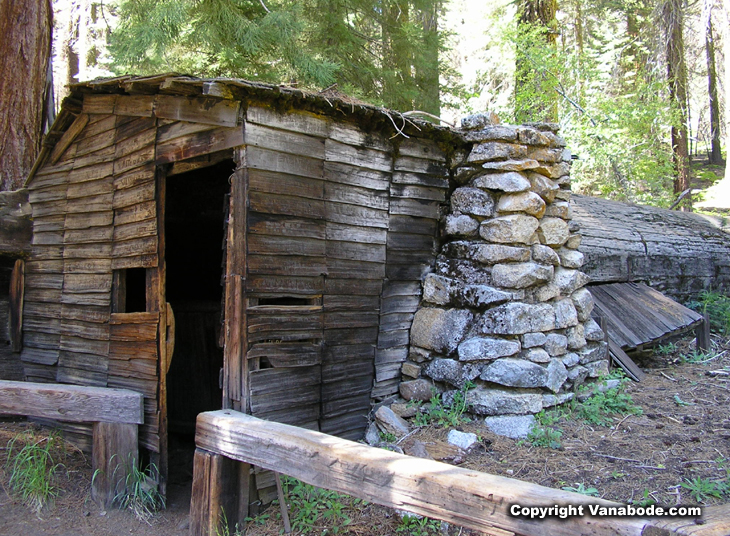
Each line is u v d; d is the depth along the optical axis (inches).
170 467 210.7
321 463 118.0
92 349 199.9
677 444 167.2
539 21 437.7
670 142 626.2
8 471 179.9
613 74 629.0
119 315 190.4
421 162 200.7
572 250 217.2
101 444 169.3
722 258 386.9
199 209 263.0
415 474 103.4
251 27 311.4
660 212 391.5
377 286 190.2
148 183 179.9
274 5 339.6
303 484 153.3
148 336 179.5
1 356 228.7
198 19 320.5
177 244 273.0
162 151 175.6
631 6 619.8
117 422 169.8
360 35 392.5
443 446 165.6
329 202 172.7
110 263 195.3
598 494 138.7
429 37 417.7
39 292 223.3
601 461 157.3
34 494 167.9
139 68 342.6
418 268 204.4
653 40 598.5
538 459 159.2
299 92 154.2
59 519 161.3
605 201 364.8
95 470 170.1
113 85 176.2
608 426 182.1
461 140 203.6
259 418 147.9
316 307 169.8
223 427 139.0
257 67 349.7
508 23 446.3
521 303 186.5
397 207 194.4
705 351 282.2
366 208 184.7
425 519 134.7
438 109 417.7
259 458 130.3
